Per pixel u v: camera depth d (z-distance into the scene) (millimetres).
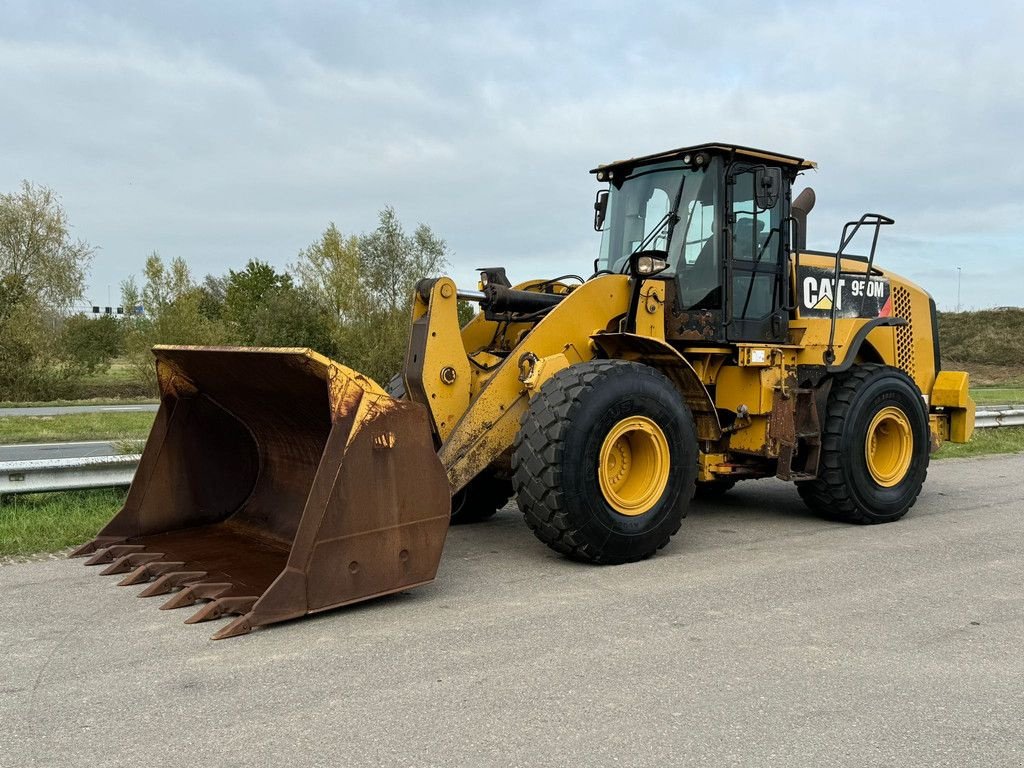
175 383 5137
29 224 26141
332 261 24750
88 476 6277
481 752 2615
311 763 2541
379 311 24656
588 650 3508
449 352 5062
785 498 7457
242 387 4762
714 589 4426
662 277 5711
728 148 5707
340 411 3926
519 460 4758
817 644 3602
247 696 3025
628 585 4500
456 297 5109
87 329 31781
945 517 6492
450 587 4457
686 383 5629
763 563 5004
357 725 2799
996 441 11219
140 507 5070
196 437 5258
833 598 4285
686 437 5141
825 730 2791
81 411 17031
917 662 3406
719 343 5828
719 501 7293
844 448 6035
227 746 2646
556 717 2865
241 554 4676
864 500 6109
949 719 2887
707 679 3207
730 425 6113
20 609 4000
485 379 5242
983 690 3137
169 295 24734
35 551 5105
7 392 22250
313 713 2887
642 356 5527
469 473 4902
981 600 4262
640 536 4926
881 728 2812
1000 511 6723
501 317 5965
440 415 5023
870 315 7023
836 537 5758
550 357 5070
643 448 5086
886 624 3873
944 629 3812
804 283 6539
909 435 6414
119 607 4027
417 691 3074
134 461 6504
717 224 5750
